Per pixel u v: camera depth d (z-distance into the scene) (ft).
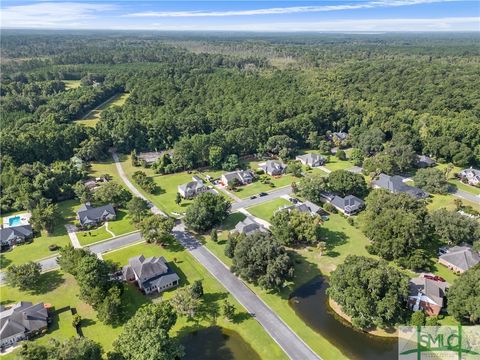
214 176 442.50
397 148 444.96
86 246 299.38
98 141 492.54
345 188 366.43
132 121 529.04
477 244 271.69
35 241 308.81
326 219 340.18
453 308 212.23
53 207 332.19
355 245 299.99
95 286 227.20
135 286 251.19
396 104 619.26
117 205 365.20
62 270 269.85
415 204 302.25
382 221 281.74
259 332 214.28
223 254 287.69
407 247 270.05
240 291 247.70
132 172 457.27
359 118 577.84
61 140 482.28
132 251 291.99
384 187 390.42
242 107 611.47
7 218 343.26
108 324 219.41
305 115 561.02
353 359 196.65
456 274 260.21
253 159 496.23
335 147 541.34
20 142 447.01
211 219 320.29
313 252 291.17
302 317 225.97
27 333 208.85
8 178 384.27
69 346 169.89
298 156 488.44
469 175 417.28
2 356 197.06
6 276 250.98
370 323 216.33
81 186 377.09
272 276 237.04
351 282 217.77
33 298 241.96
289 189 403.54
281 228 294.05
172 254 288.10
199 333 214.07
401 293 215.72
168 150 533.55
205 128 561.02
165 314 196.54
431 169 402.72
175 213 353.10
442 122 515.50
